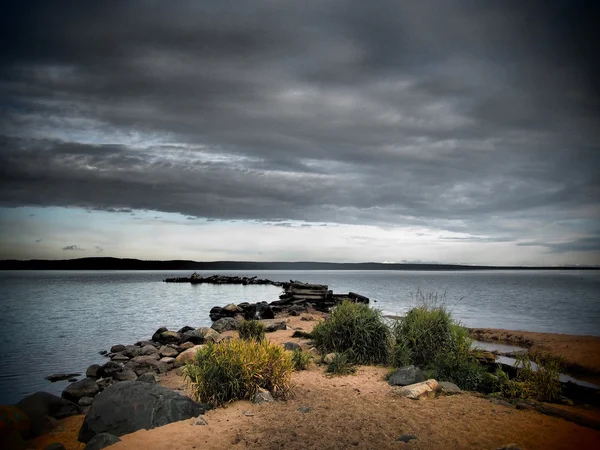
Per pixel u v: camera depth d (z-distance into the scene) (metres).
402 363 11.98
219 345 10.01
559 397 9.45
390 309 33.00
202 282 104.31
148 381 12.07
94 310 37.97
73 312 36.28
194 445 6.64
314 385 10.24
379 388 9.94
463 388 10.34
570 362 14.59
